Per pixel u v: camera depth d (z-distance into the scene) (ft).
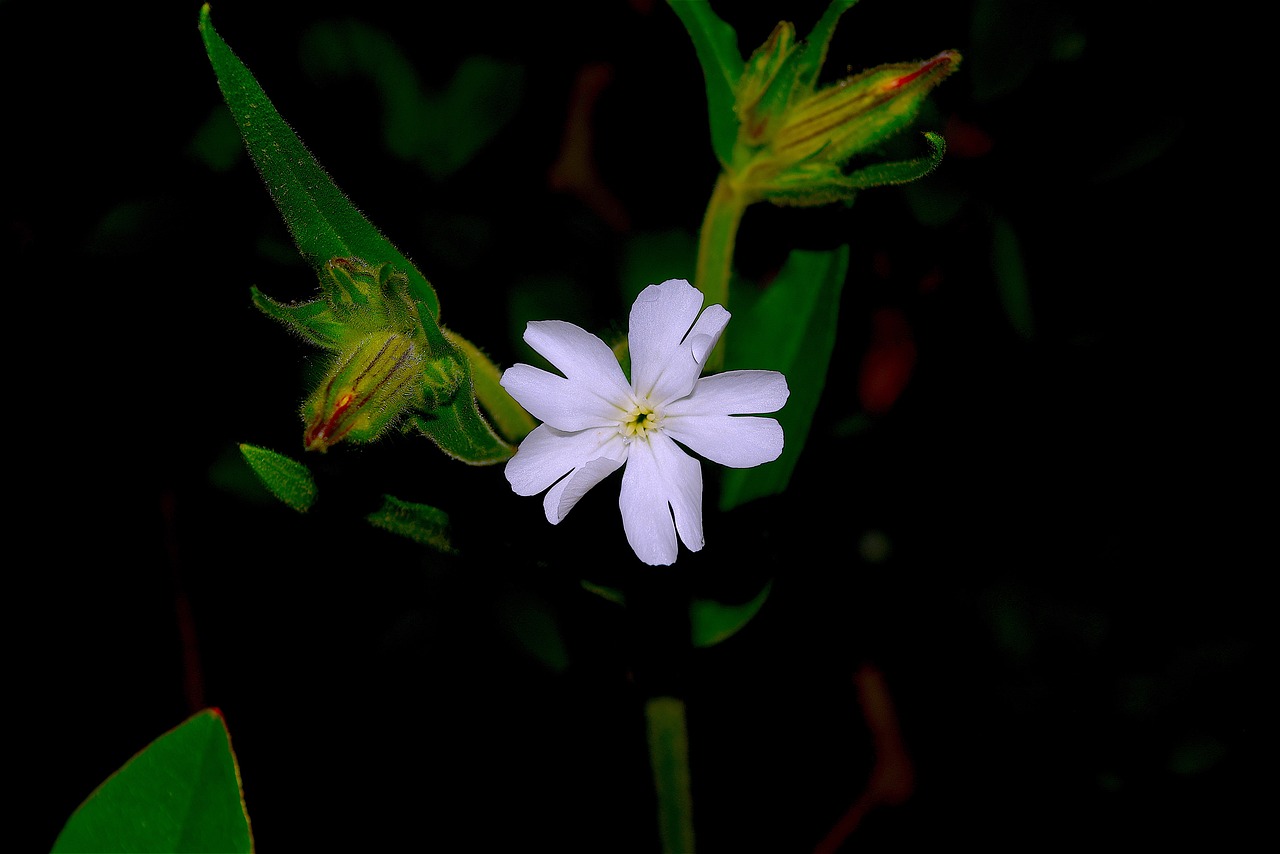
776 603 1.14
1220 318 1.11
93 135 1.09
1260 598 1.11
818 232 1.02
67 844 0.91
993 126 1.11
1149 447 1.13
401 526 0.96
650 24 1.14
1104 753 1.11
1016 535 1.13
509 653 1.13
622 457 0.92
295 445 1.10
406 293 0.91
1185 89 1.09
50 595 1.10
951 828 1.12
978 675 1.13
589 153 1.15
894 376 1.14
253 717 1.12
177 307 1.11
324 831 1.11
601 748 1.13
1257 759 1.10
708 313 0.92
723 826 1.12
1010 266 1.12
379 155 1.13
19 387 1.10
